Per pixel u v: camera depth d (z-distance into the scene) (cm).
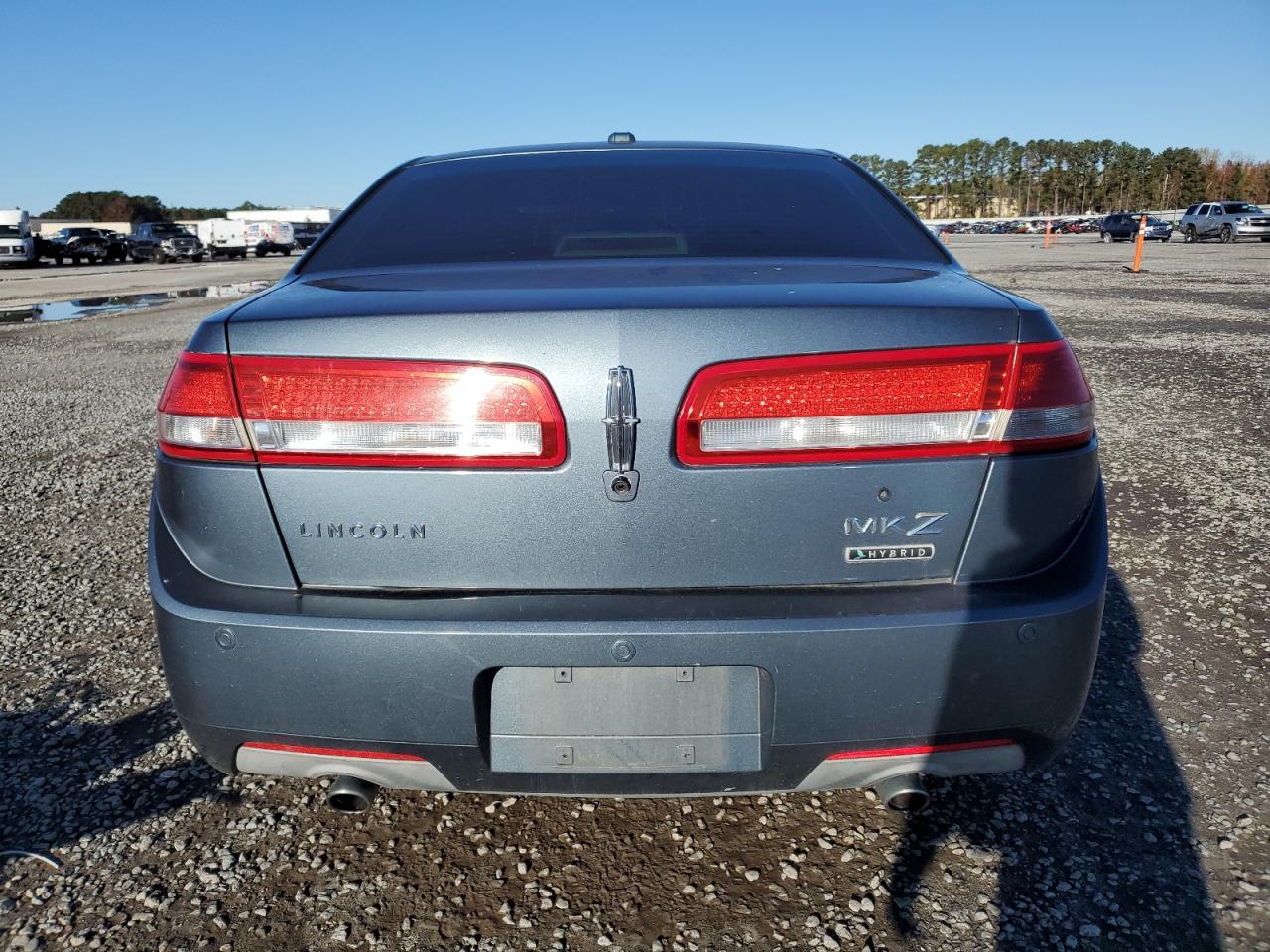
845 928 178
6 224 3709
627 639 154
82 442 616
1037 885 188
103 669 290
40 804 221
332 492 159
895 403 155
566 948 175
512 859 200
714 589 159
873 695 157
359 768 167
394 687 158
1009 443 158
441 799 222
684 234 214
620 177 243
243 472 162
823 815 213
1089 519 170
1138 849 199
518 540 157
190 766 237
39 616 331
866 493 157
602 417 153
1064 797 217
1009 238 6456
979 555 160
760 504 156
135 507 464
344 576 162
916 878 191
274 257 4697
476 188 241
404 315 156
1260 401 670
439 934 179
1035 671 159
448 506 157
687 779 164
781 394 154
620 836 207
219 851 204
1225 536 389
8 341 1236
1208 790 218
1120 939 174
